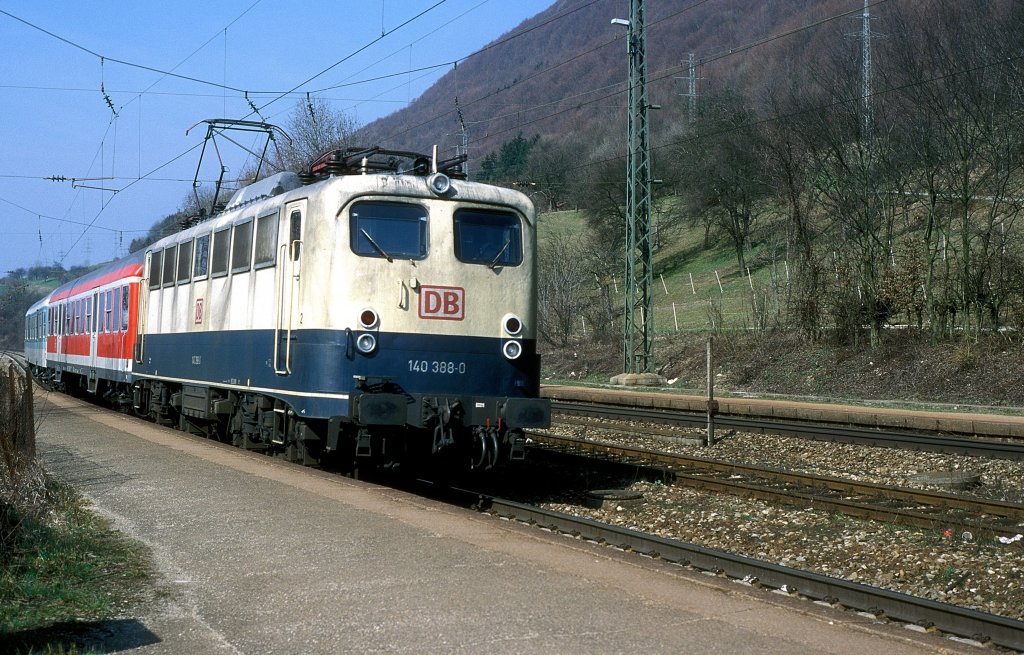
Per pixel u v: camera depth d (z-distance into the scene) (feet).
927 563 29.63
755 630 20.25
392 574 24.32
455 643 19.26
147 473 40.04
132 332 70.64
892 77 103.04
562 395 98.78
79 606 21.59
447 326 39.75
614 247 208.64
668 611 21.49
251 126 70.44
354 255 38.83
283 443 44.06
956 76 95.09
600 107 449.89
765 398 93.50
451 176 42.60
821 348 106.01
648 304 110.63
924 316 101.81
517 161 365.40
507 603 21.94
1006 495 43.14
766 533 34.50
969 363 88.22
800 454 56.13
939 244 106.32
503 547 27.40
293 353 40.81
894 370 93.81
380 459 44.11
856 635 20.12
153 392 65.46
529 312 41.50
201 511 32.01
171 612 21.31
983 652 19.56
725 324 132.26
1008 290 91.04
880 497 40.24
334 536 28.45
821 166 110.22
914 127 98.73
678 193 230.48
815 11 404.57
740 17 601.21
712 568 28.22
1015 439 59.77
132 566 25.12
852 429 60.39
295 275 40.93
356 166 41.96
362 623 20.49
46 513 28.99
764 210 190.80
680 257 210.59
